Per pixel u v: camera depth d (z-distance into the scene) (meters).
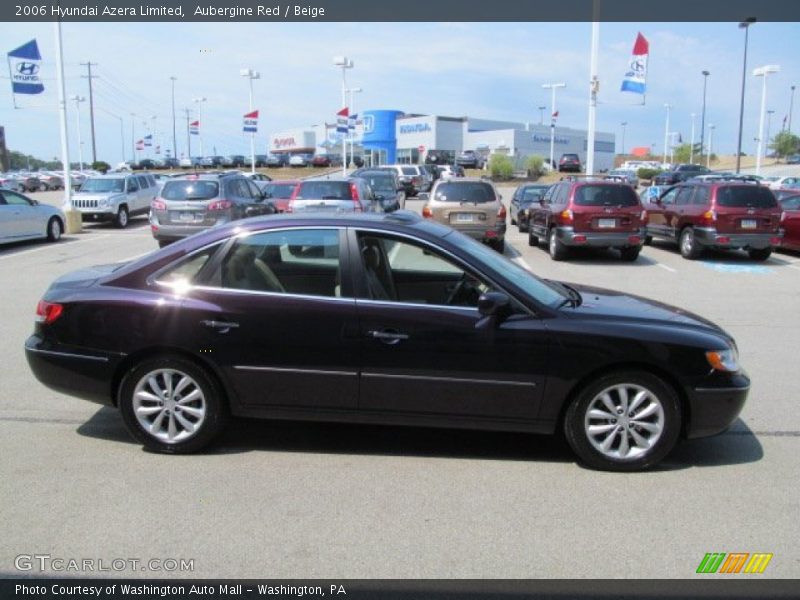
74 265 13.80
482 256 4.77
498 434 5.09
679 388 4.43
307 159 71.50
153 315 4.54
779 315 9.57
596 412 4.42
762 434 5.15
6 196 16.91
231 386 4.55
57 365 4.68
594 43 23.02
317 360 4.46
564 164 60.38
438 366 4.40
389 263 4.61
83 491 4.09
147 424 4.64
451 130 77.44
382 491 4.14
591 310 4.61
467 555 3.45
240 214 16.39
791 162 82.94
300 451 4.73
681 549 3.53
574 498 4.08
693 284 12.19
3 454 4.62
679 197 16.28
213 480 4.26
